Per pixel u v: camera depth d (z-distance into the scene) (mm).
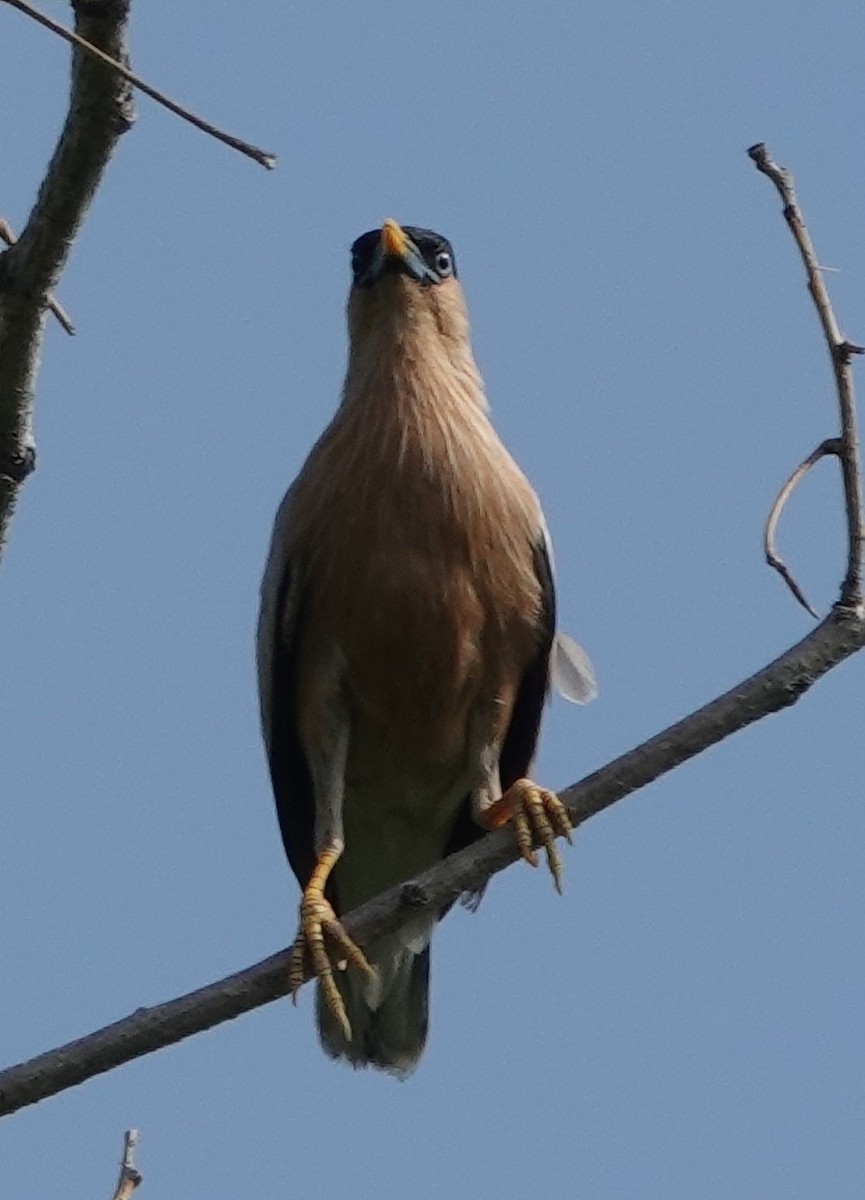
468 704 10984
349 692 10914
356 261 11555
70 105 7297
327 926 9727
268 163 5750
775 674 8008
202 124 5715
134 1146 6930
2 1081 7445
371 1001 11531
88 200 7434
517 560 10758
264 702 11109
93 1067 7562
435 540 10562
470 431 10852
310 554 10711
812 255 7715
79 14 7055
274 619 10914
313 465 10961
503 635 10820
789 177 7754
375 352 11141
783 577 7715
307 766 11273
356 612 10617
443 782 11383
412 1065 11617
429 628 10609
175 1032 7723
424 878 8789
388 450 10680
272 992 7875
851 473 7781
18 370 7621
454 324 11305
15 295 7547
